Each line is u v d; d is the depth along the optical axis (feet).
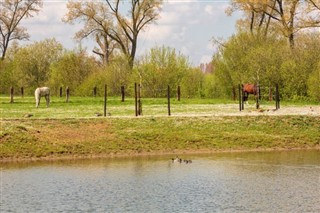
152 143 133.80
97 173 106.63
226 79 241.55
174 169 110.01
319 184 96.43
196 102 207.10
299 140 139.64
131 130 138.31
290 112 160.25
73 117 149.59
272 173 105.50
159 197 87.86
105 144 131.64
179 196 88.63
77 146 129.90
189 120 144.77
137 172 107.14
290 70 216.74
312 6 225.97
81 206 83.15
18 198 87.97
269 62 221.05
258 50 224.33
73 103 202.18
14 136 130.62
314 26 226.79
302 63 218.18
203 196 88.48
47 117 150.51
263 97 218.38
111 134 135.95
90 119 142.82
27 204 84.53
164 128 140.46
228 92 242.17
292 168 110.11
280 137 140.05
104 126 139.64
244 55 236.43
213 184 96.53
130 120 143.33
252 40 239.09
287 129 143.74
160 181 98.99
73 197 88.22
